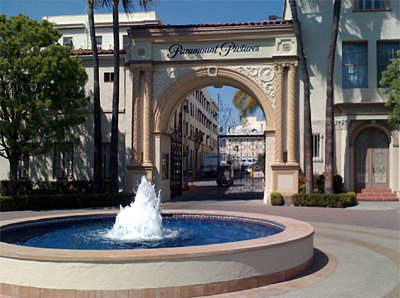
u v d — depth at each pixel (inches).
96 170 812.6
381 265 331.0
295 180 799.7
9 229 394.3
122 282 232.5
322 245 417.7
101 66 911.7
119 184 880.9
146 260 234.8
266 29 821.2
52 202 763.4
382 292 257.4
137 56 857.5
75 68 770.2
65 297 232.4
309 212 679.1
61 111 835.4
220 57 839.7
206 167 2181.3
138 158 855.7
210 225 450.0
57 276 234.1
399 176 816.9
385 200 807.7
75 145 908.6
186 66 850.8
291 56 812.0
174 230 420.5
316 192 799.7
